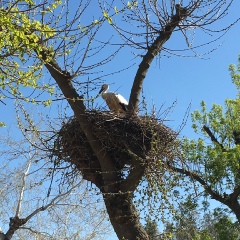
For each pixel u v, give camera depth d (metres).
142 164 7.63
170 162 8.05
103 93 9.12
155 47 8.76
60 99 7.34
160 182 7.72
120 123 8.02
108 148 8.12
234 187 15.70
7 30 6.48
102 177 8.44
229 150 15.73
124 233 7.91
